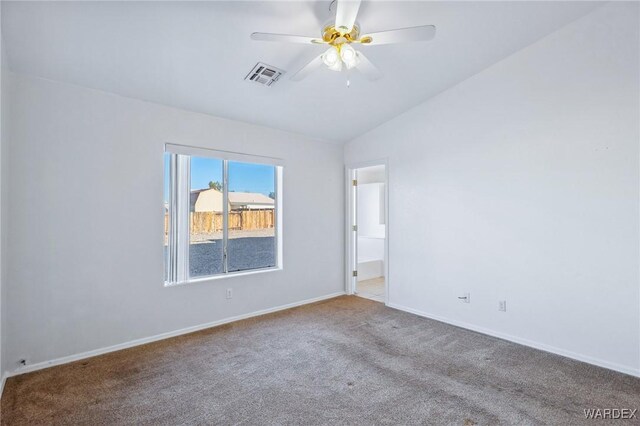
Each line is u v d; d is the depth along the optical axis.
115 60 2.55
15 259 2.52
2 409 2.07
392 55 2.96
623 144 2.52
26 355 2.57
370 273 6.14
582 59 2.71
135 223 3.09
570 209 2.79
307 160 4.53
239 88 3.15
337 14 1.89
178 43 2.44
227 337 3.27
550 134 2.90
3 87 2.22
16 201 2.53
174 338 3.26
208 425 1.93
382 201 6.51
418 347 3.02
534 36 2.90
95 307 2.88
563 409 2.06
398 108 3.99
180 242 3.41
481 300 3.40
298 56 2.74
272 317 3.90
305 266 4.49
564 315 2.83
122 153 3.02
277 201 4.29
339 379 2.45
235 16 2.24
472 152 3.46
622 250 2.53
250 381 2.42
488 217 3.33
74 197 2.78
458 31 2.73
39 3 1.96
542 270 2.96
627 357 2.51
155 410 2.07
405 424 1.93
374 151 4.52
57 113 2.71
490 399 2.17
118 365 2.68
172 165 3.37
